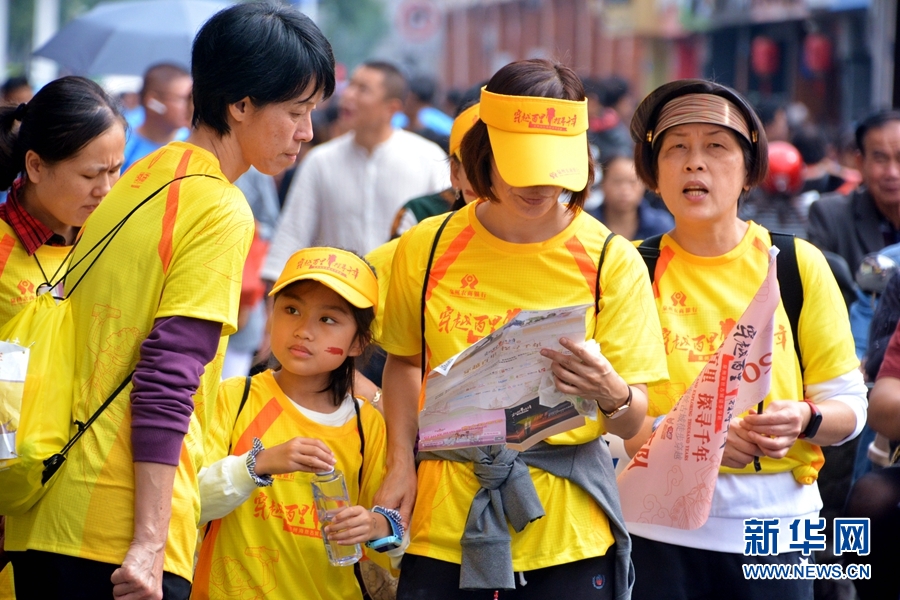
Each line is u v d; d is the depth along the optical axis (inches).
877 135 393.1
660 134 234.1
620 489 228.4
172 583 187.2
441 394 194.7
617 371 200.8
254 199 513.0
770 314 210.4
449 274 206.2
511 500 198.4
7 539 190.7
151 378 178.1
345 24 3777.1
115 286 184.7
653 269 240.2
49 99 220.4
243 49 185.8
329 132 711.7
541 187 192.5
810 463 235.8
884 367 267.7
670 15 1839.3
